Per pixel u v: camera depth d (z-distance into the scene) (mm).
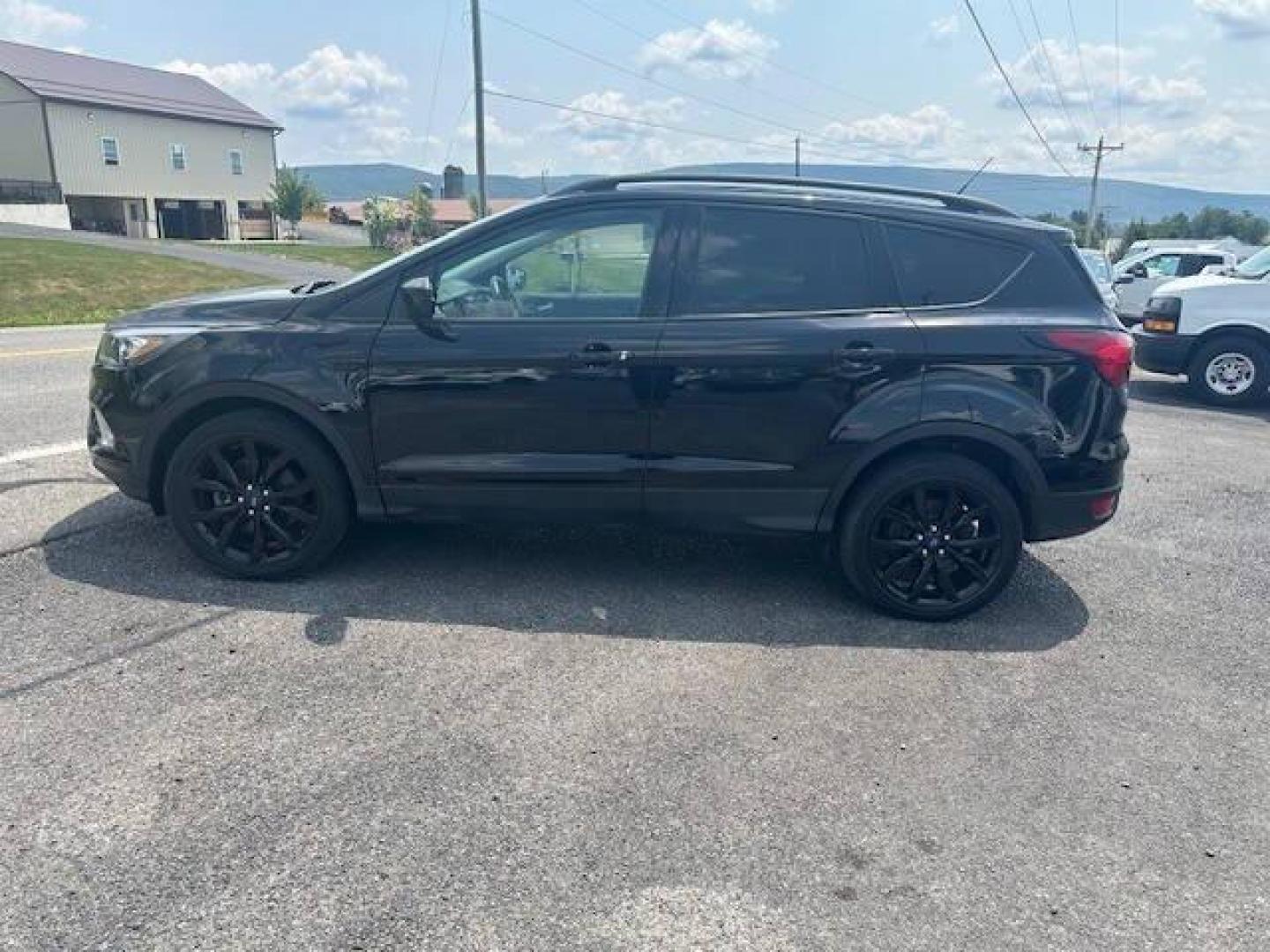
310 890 2557
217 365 4312
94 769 3031
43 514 5199
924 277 4281
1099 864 2785
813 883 2662
